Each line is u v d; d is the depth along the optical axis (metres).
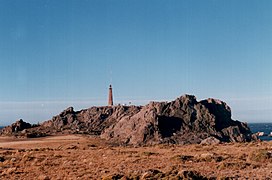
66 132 150.12
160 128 113.75
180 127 118.56
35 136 136.25
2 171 34.09
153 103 133.00
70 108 198.50
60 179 28.58
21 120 174.50
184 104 130.62
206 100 142.12
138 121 119.19
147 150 61.44
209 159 38.03
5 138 130.25
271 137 177.25
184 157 40.19
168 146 76.12
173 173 26.73
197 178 25.19
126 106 183.62
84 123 175.12
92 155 49.69
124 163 37.38
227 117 135.75
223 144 78.44
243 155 41.50
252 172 28.19
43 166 37.28
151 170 28.62
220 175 27.08
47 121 185.62
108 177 26.66
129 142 108.19
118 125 124.44
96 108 191.25
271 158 36.56
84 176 28.91
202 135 111.19
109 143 106.12
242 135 120.06
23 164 39.66
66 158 45.44
